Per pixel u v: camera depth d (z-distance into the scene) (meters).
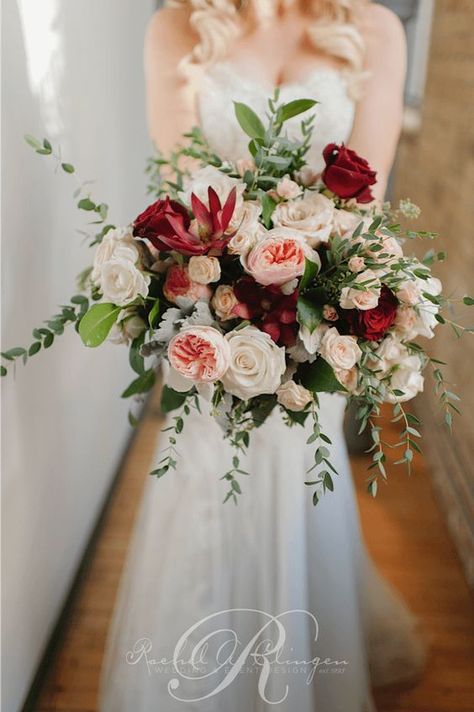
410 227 4.02
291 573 1.65
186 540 1.72
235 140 1.78
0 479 1.65
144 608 1.77
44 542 2.03
